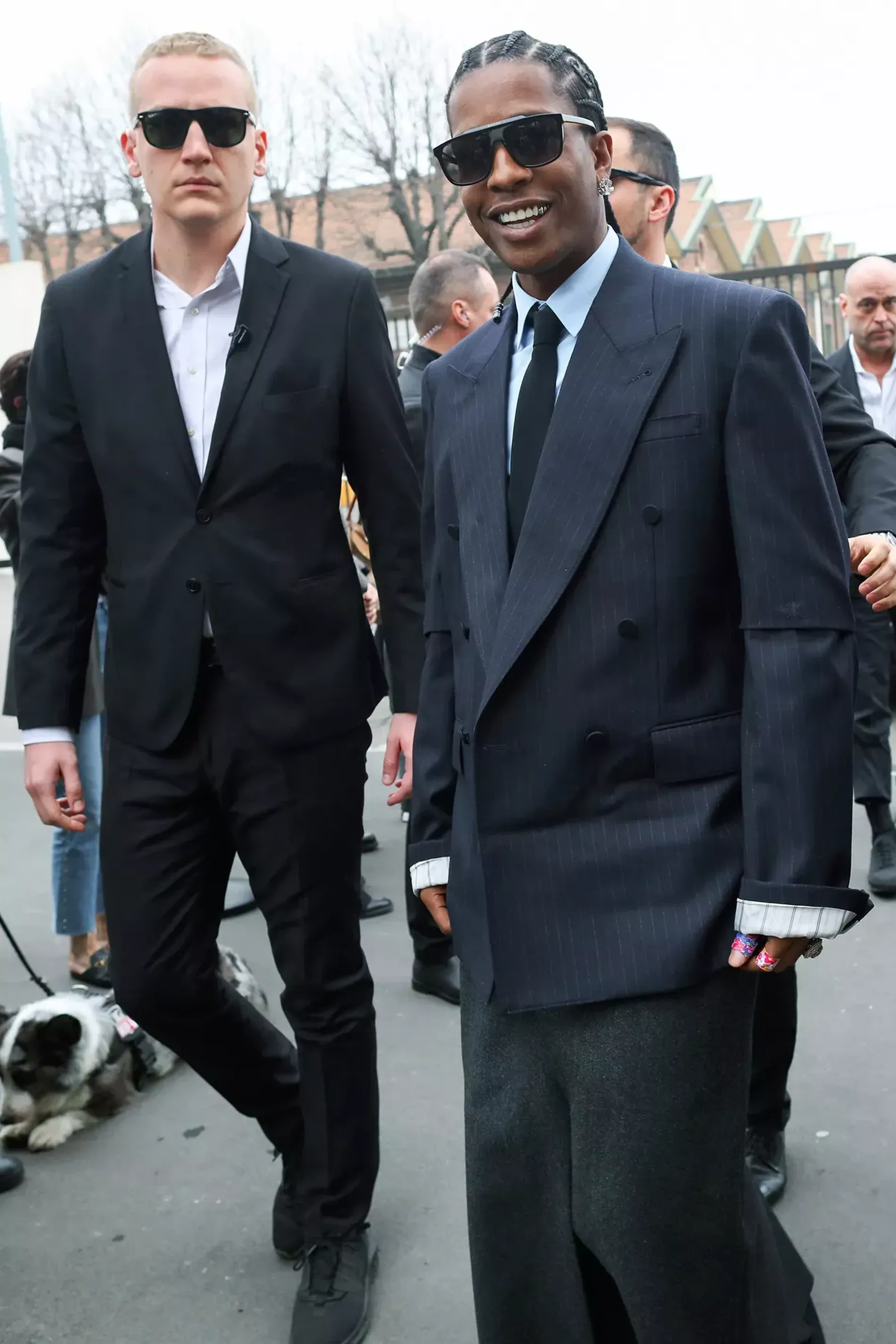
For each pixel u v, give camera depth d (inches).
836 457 100.1
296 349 92.7
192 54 90.4
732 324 67.4
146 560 93.0
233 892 194.5
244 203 93.3
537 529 69.1
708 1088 67.1
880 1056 136.4
